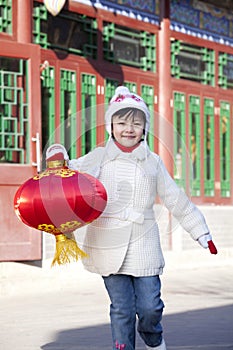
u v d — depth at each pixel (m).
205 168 17.91
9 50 12.31
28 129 12.48
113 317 6.21
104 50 15.01
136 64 15.95
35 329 8.97
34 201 5.79
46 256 12.64
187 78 17.42
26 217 5.87
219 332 8.77
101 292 12.29
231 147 18.84
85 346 7.97
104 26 15.02
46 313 10.20
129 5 15.70
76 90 14.23
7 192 12.18
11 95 12.46
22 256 12.27
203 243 6.25
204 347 7.88
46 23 13.54
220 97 18.45
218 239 16.72
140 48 16.08
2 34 12.53
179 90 17.03
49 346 7.99
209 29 18.14
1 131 12.42
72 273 13.00
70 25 14.17
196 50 17.75
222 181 18.53
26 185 5.88
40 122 12.53
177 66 17.02
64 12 13.99
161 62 16.52
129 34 15.73
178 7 17.08
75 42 14.33
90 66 14.56
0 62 12.41
